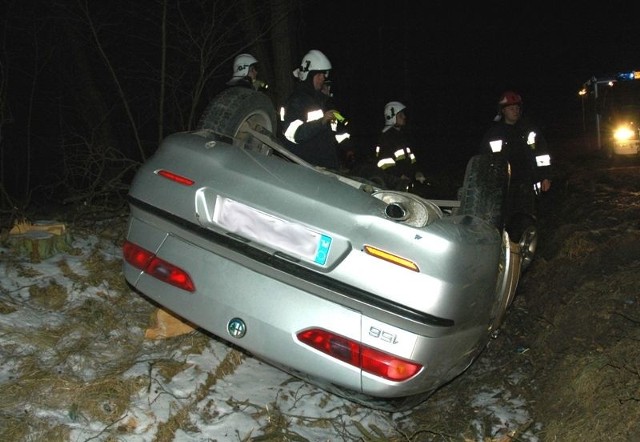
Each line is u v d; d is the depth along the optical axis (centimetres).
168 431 419
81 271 565
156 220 411
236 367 507
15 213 658
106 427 406
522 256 619
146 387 441
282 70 978
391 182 609
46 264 562
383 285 367
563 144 2397
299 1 983
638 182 1202
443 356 386
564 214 1045
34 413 400
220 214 397
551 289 704
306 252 379
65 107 1135
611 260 707
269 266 380
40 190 1053
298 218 382
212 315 400
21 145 1180
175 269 408
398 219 373
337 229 376
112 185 742
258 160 407
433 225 376
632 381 468
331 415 476
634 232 751
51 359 452
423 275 366
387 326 374
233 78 730
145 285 420
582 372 492
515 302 701
